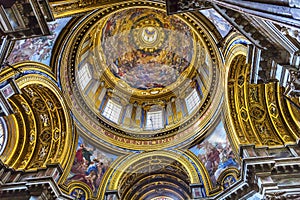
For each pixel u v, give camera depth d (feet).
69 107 52.65
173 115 64.64
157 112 67.51
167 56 68.90
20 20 23.99
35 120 52.06
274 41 23.80
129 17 63.72
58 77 49.65
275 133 45.85
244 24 24.49
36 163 48.93
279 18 14.74
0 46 25.93
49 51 45.37
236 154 46.52
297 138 43.50
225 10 24.20
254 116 47.50
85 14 42.93
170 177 62.49
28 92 48.29
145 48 68.80
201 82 61.72
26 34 25.38
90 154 55.36
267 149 42.73
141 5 45.65
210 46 50.57
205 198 47.34
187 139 57.88
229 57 43.27
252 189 39.75
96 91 62.80
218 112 52.47
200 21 45.09
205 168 53.21
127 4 46.03
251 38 25.25
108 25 60.13
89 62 61.26
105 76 64.69
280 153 42.04
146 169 59.98
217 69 52.44
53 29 40.98
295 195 34.71
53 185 44.06
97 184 53.57
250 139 44.93
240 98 47.83
